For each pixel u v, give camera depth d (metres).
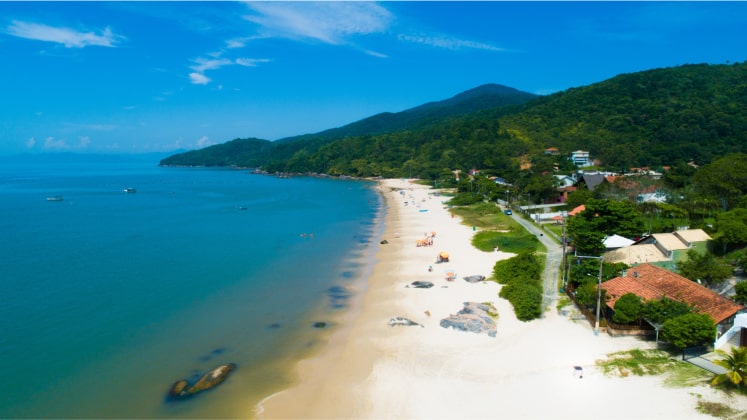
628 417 29.98
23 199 172.88
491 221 105.06
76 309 52.59
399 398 33.81
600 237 61.91
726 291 49.62
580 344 40.50
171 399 34.62
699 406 30.34
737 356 31.47
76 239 92.81
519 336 42.81
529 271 58.62
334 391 35.12
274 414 32.53
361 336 44.72
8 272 67.31
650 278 49.50
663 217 85.25
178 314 51.31
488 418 30.88
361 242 89.00
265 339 44.84
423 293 56.38
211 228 106.44
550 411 31.16
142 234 98.69
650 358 37.03
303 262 73.69
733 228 57.75
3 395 35.03
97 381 37.12
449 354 40.12
